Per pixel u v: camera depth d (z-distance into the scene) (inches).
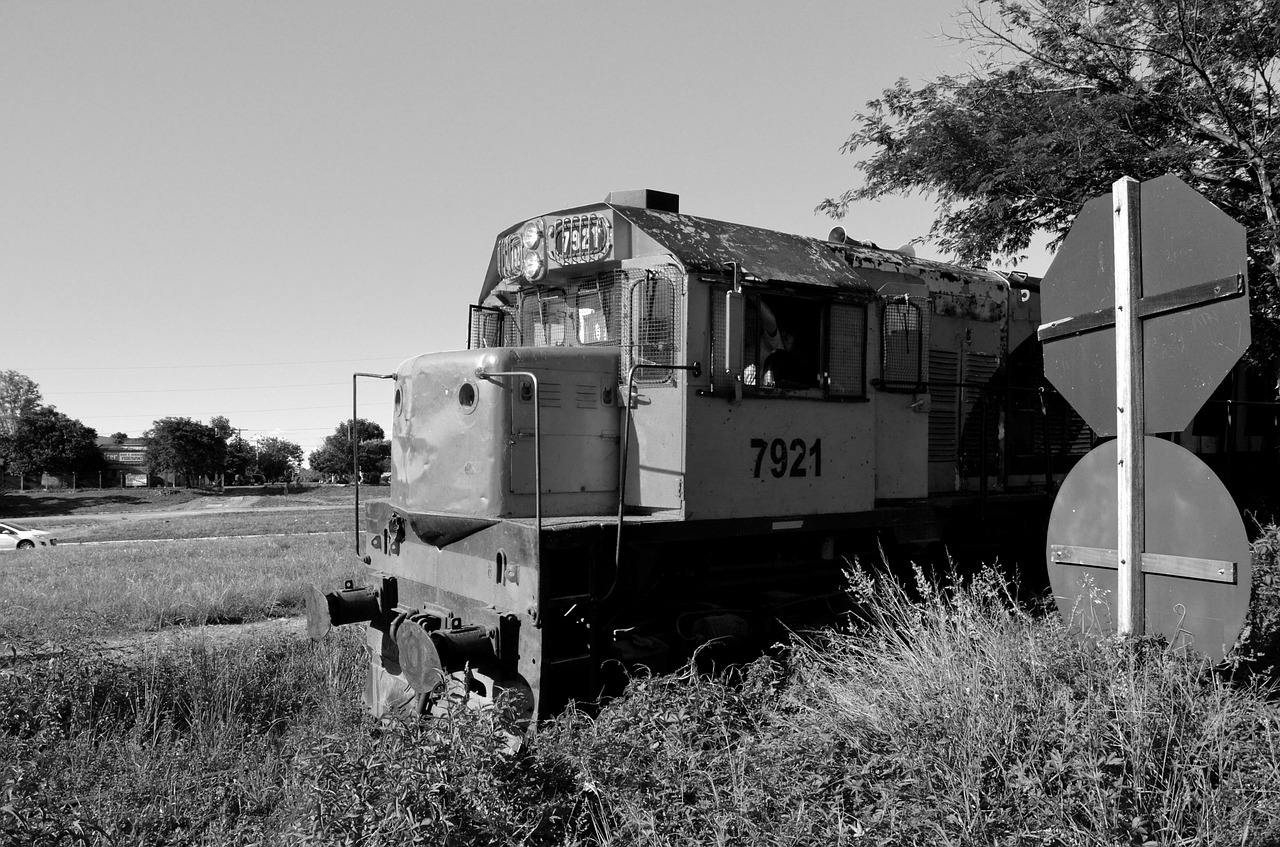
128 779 207.8
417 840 150.0
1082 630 169.9
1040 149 349.1
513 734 180.9
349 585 273.7
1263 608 185.2
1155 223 158.2
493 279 298.0
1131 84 354.9
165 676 278.1
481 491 224.4
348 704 269.1
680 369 222.7
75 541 1201.4
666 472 227.5
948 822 132.7
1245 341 142.2
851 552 277.4
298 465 3838.6
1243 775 134.5
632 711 188.9
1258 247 321.7
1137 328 160.6
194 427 3063.5
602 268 249.9
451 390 235.1
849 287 257.9
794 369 252.4
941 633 184.9
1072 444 368.2
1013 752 141.8
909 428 290.4
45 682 258.4
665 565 240.7
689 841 147.4
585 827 167.0
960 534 305.3
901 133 414.9
